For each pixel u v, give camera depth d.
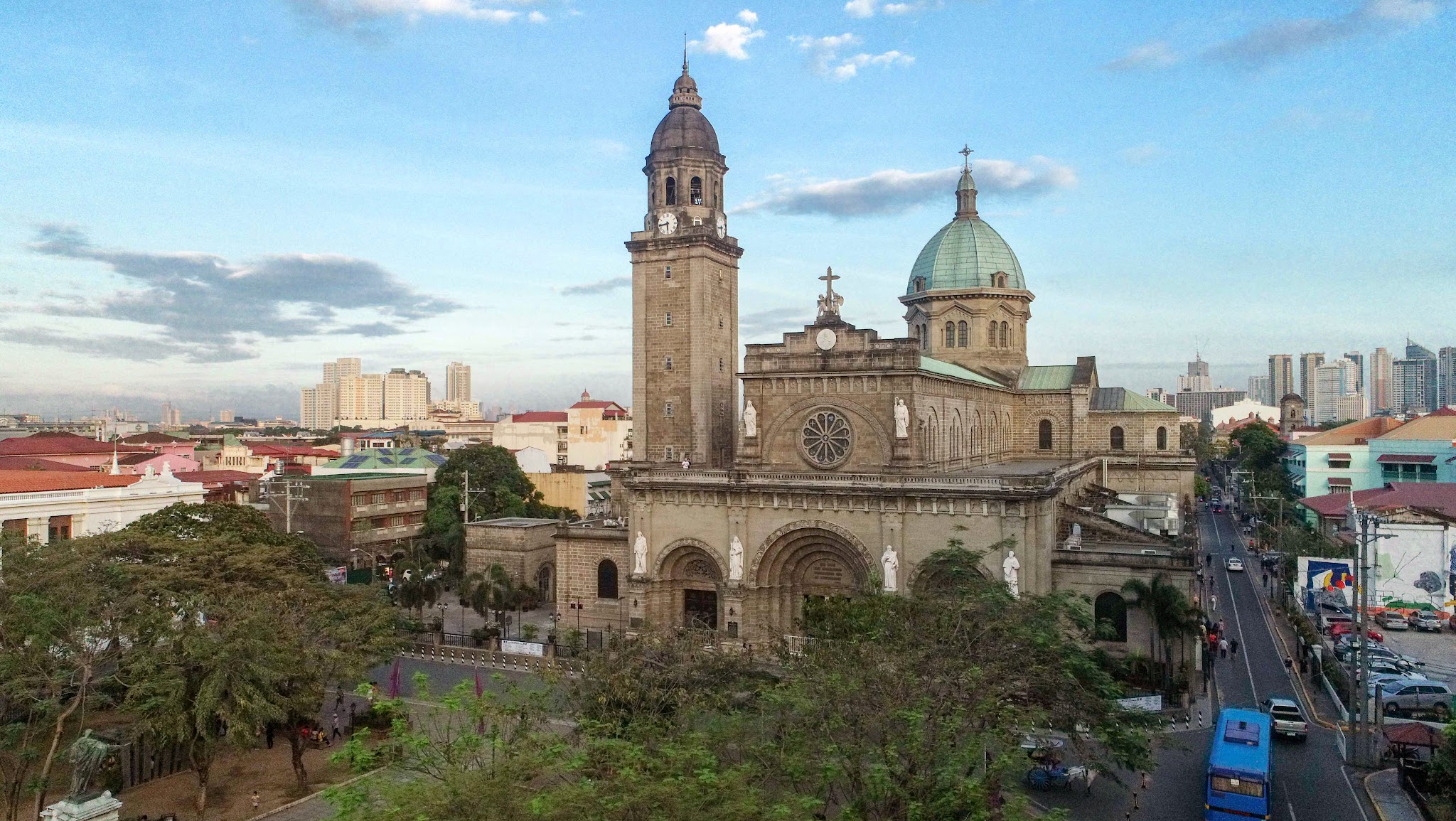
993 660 43.28
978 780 30.66
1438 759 42.09
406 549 111.94
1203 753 52.06
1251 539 128.12
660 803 27.50
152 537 63.56
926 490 67.56
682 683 43.25
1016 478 67.50
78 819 37.22
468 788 28.08
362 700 62.16
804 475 71.94
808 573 73.81
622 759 31.47
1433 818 41.22
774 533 72.19
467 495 111.88
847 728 34.19
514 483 126.12
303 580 62.88
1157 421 112.44
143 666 43.97
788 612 73.88
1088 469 106.25
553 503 135.75
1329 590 84.62
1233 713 45.62
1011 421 111.38
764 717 37.31
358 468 138.75
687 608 77.25
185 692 44.34
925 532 68.19
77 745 38.78
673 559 76.62
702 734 33.47
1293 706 54.66
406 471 136.12
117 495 83.31
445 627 86.75
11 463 112.62
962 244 111.50
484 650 73.44
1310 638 71.56
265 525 79.06
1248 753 41.91
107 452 140.62
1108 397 115.88
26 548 52.06
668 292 92.88
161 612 49.25
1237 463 198.75
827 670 40.56
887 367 73.94
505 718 34.28
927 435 77.44
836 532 70.44
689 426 91.81
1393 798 44.94
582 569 85.62
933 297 111.38
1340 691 60.44
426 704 60.00
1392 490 104.50
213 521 75.81
